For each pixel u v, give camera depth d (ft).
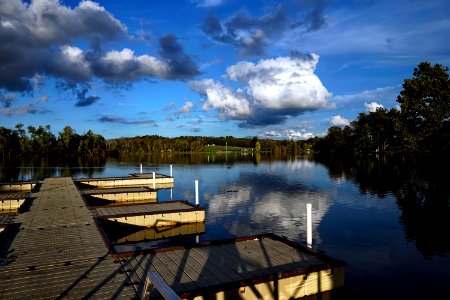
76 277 24.23
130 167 187.73
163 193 88.02
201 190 92.53
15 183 86.28
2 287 22.34
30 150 311.27
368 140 304.30
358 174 133.28
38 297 20.86
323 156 324.80
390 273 34.17
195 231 50.37
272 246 33.40
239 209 66.18
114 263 27.37
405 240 45.62
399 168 156.56
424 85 179.63
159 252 30.81
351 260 38.01
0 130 290.35
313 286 26.81
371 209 65.87
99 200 72.64
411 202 72.69
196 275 25.76
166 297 9.30
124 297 21.03
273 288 25.03
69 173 150.51
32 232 37.01
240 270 26.96
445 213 61.93
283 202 73.56
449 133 173.17
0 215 46.26
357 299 28.30
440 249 41.83
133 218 49.90
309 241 36.86
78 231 37.47
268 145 488.02
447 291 30.01
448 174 127.44
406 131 188.96
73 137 339.57
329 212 63.21
